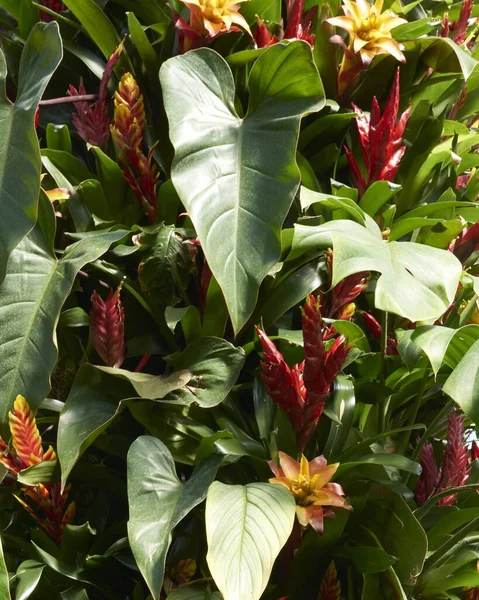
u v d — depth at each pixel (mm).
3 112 2008
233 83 2070
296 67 2037
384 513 2027
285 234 2031
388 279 1898
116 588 2059
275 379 1981
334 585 1998
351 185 2223
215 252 1937
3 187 1954
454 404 2123
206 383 2020
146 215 2139
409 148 2215
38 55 2016
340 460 2041
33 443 1977
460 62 2148
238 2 2094
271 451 2029
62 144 2145
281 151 2000
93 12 2139
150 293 2070
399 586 1968
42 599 2033
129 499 1928
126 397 2016
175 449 2037
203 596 1955
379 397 2092
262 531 1882
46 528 2025
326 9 2205
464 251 2186
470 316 2125
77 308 2088
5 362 1987
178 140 1977
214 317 2059
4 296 2002
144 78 2174
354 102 2227
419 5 2379
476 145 2408
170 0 2160
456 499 2143
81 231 2104
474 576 2021
